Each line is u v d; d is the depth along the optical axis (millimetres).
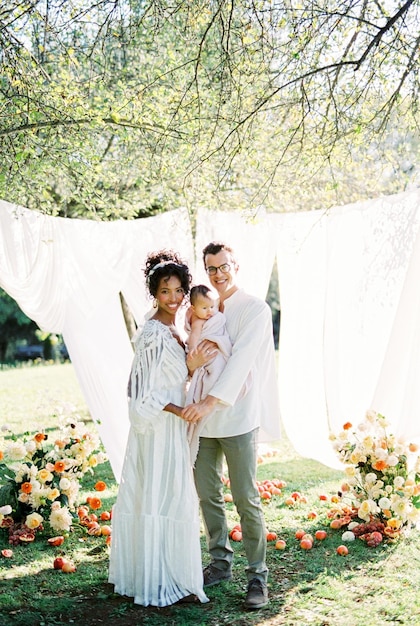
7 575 4016
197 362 3678
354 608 3578
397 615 3486
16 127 5027
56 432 8211
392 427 5109
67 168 5402
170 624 3408
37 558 4281
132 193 7105
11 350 21859
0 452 4996
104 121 5434
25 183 5461
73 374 14797
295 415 6422
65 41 6371
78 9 4859
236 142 5480
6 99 4945
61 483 4695
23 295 4863
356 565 4141
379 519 4742
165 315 3799
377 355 5531
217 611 3557
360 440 5363
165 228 5871
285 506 5309
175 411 3623
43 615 3512
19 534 4570
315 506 5305
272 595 3750
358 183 7250
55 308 5145
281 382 6469
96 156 5398
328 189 5352
